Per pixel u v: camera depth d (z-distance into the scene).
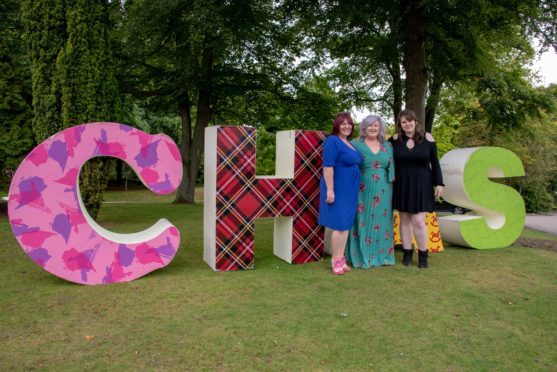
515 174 6.44
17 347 2.89
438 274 4.87
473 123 20.47
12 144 8.58
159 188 4.58
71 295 3.96
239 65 12.75
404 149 5.14
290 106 13.94
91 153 4.30
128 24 10.27
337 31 9.52
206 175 5.23
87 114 7.48
